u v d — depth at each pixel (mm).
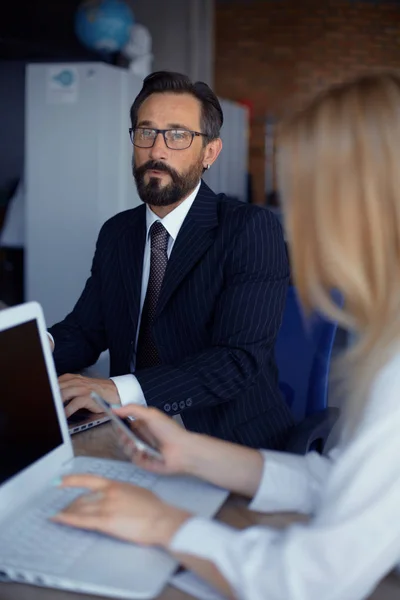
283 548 860
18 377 1174
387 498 836
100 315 2139
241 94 10555
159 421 1156
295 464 1194
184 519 980
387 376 859
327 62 10312
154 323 1965
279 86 10438
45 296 4836
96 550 985
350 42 10266
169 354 1954
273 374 2035
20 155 8555
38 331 1253
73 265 4766
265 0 10328
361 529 834
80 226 4715
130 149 4992
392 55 10281
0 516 1088
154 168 1942
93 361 2148
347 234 861
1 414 1117
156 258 2004
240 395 1923
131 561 959
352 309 901
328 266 877
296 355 2164
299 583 839
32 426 1196
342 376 927
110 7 5277
